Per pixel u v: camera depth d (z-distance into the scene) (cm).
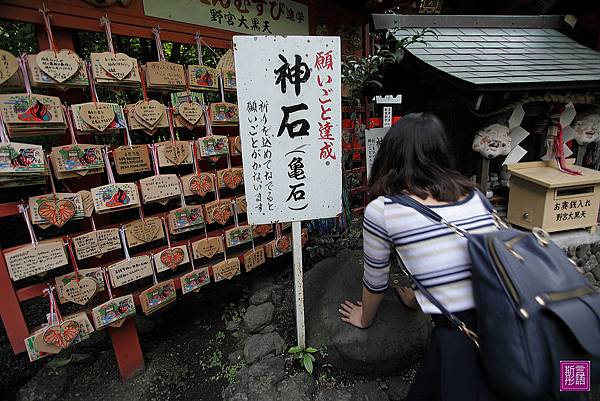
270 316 257
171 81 210
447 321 119
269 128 186
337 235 350
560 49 318
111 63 183
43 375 227
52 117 167
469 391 109
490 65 266
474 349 112
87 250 190
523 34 347
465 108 294
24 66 160
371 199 150
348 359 198
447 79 246
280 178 192
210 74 233
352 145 400
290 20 305
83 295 190
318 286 263
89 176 198
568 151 308
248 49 177
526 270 100
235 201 266
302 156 192
